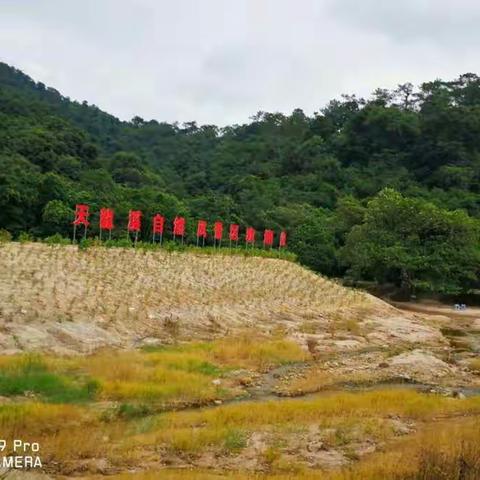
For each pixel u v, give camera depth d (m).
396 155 138.88
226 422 20.34
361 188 127.62
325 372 31.44
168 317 40.28
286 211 108.06
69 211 78.75
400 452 16.84
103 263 51.81
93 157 127.06
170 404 23.36
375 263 77.69
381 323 50.03
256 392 26.95
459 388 29.83
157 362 28.94
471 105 146.88
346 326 47.31
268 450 17.39
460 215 77.06
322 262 92.88
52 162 106.81
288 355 34.41
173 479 14.27
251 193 122.12
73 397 22.27
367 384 29.72
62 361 26.83
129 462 16.30
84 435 17.80
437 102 147.38
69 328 33.09
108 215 59.81
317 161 145.00
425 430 19.55
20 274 42.19
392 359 34.97
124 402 22.61
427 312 68.06
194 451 17.31
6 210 78.44
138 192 93.12
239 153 171.12
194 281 54.06
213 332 40.41
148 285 48.19
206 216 101.62
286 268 70.94
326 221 104.31
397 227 79.06
